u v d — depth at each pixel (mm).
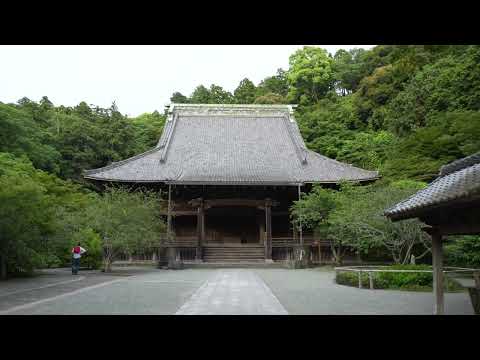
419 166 37344
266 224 43656
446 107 47531
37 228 23125
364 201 27094
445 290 18078
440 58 53594
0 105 45594
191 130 56062
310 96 87625
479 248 25859
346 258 40062
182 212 45344
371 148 60219
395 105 57562
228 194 45250
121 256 39875
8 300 13664
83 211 32312
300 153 49812
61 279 22344
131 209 29422
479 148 31062
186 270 33031
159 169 46594
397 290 18016
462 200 8508
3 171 27953
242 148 52750
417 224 23375
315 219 35188
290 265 36406
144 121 84062
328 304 13297
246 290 16859
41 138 54219
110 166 45344
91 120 70250
